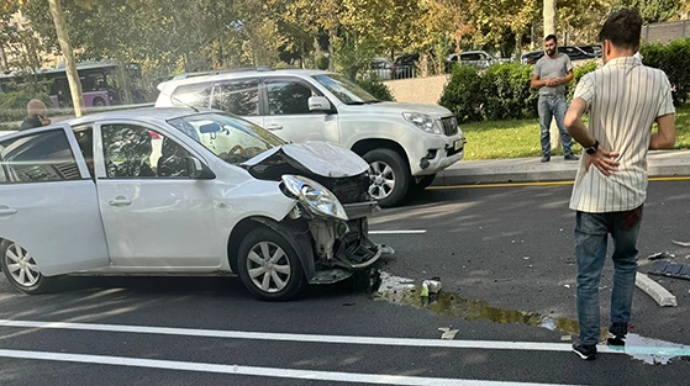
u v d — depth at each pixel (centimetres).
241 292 529
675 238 558
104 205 514
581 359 355
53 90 2633
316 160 512
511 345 381
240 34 2488
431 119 780
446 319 429
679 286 446
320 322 444
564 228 627
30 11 2327
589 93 318
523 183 880
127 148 520
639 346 364
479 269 526
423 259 567
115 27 2245
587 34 3509
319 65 3225
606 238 342
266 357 397
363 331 422
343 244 508
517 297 457
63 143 536
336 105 808
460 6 2364
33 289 568
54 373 400
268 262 488
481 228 657
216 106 856
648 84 313
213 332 445
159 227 502
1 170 551
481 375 350
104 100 2634
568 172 874
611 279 471
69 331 472
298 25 3331
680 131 1095
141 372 392
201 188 489
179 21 2203
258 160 501
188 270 511
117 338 450
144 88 2470
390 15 2638
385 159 792
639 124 317
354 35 2723
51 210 523
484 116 1575
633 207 327
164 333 451
